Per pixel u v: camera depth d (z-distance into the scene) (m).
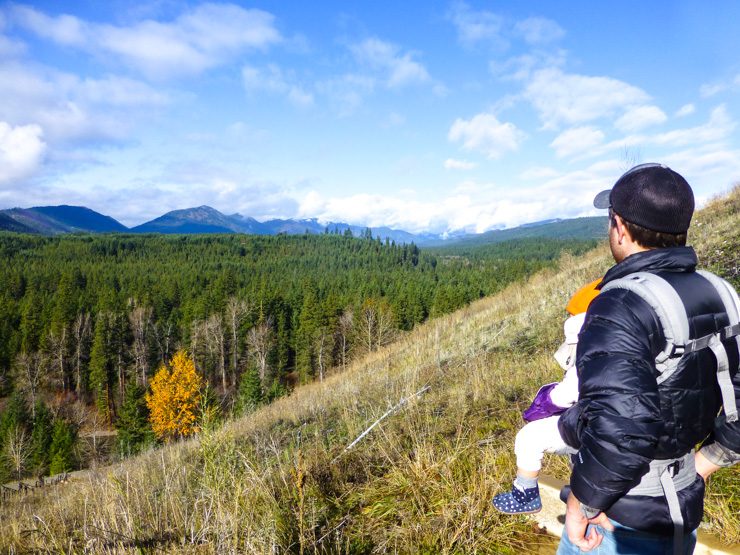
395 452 3.84
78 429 44.03
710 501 2.45
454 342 11.09
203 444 3.71
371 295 81.06
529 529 2.68
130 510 3.18
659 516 1.19
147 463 6.12
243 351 63.31
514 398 5.02
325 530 2.87
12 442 29.95
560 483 2.70
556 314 9.49
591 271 11.88
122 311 68.69
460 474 3.12
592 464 1.11
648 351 1.13
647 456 1.06
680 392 1.14
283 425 7.66
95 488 4.55
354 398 7.35
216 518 2.82
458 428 4.10
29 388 55.62
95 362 58.09
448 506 2.84
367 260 168.75
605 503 1.12
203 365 62.03
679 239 1.27
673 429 1.14
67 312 67.38
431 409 5.09
